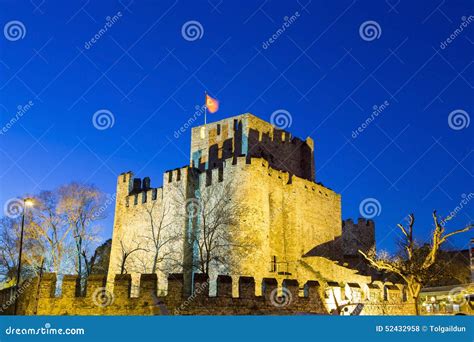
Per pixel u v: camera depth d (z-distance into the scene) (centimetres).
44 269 5112
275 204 5481
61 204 5341
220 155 6719
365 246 6975
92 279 2966
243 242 4925
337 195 6406
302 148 7306
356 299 3653
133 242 6109
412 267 3675
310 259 5197
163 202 5844
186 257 5366
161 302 2839
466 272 5906
